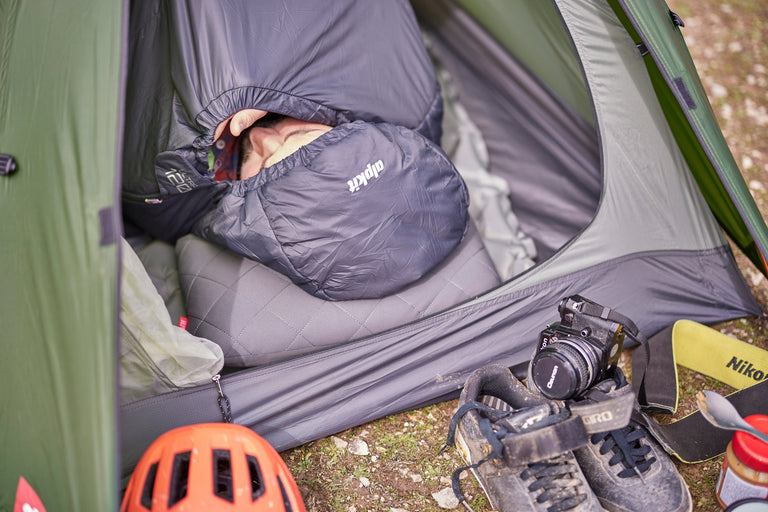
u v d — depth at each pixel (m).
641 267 2.21
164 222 2.20
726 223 2.43
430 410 2.12
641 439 1.80
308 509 1.85
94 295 1.39
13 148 1.64
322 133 2.13
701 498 1.87
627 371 2.22
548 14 2.43
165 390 1.86
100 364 1.35
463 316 2.07
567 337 1.81
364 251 1.99
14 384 1.54
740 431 1.69
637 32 2.09
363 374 2.01
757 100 3.24
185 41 1.99
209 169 2.06
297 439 1.97
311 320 2.03
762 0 3.76
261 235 1.98
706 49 3.47
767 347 2.28
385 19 2.32
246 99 1.98
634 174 2.19
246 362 2.01
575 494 1.68
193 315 2.06
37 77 1.65
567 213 2.55
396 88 2.30
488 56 2.85
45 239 1.50
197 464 1.49
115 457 1.30
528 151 2.72
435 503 1.87
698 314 2.29
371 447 2.01
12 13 1.81
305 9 2.11
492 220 2.60
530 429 1.64
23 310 1.54
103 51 1.53
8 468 1.53
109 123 1.46
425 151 2.12
